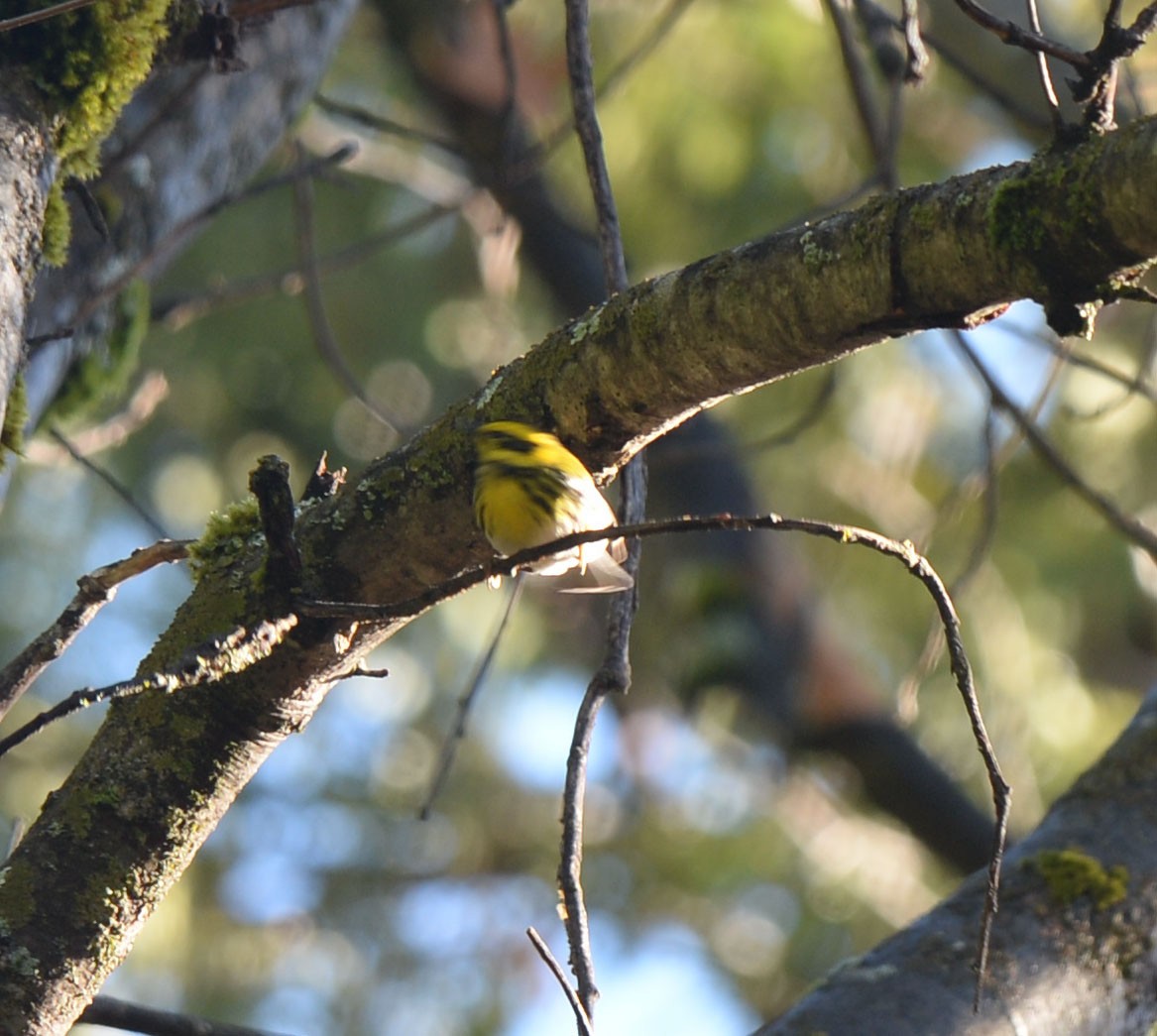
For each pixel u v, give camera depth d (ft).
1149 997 16.96
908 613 42.60
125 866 14.30
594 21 41.75
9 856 14.51
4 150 14.25
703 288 13.12
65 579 47.09
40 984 13.93
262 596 13.99
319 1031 44.98
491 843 47.88
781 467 43.34
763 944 42.86
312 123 40.45
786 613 36.96
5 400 13.23
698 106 41.78
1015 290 11.74
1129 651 44.27
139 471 49.06
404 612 12.60
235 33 16.56
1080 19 39.45
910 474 42.80
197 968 44.06
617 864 46.50
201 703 14.39
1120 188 10.87
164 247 20.92
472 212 39.22
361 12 45.06
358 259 27.71
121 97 15.26
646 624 48.14
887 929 41.70
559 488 13.93
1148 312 39.42
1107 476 41.27
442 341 50.01
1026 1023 16.14
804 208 42.57
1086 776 18.76
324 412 50.06
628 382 13.64
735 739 41.65
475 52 40.27
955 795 35.42
